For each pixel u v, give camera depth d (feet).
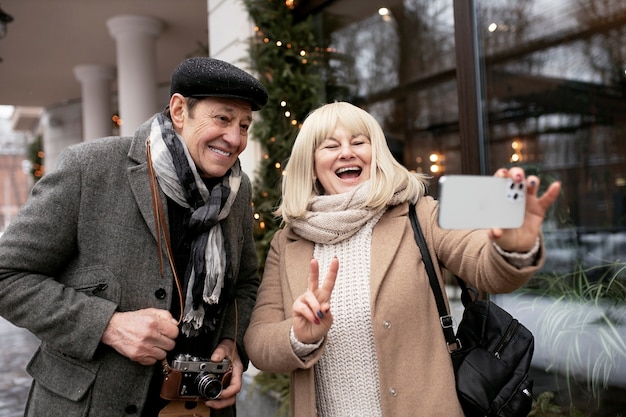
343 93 11.69
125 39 19.11
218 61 4.33
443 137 10.52
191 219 4.22
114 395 4.13
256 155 11.65
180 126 4.40
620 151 10.76
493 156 8.84
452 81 10.09
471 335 4.19
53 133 34.32
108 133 25.54
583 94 11.19
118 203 4.29
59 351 4.17
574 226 9.63
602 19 10.71
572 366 7.39
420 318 4.05
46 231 4.02
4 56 23.30
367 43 11.38
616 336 7.13
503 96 9.28
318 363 4.28
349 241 4.43
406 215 4.43
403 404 3.88
